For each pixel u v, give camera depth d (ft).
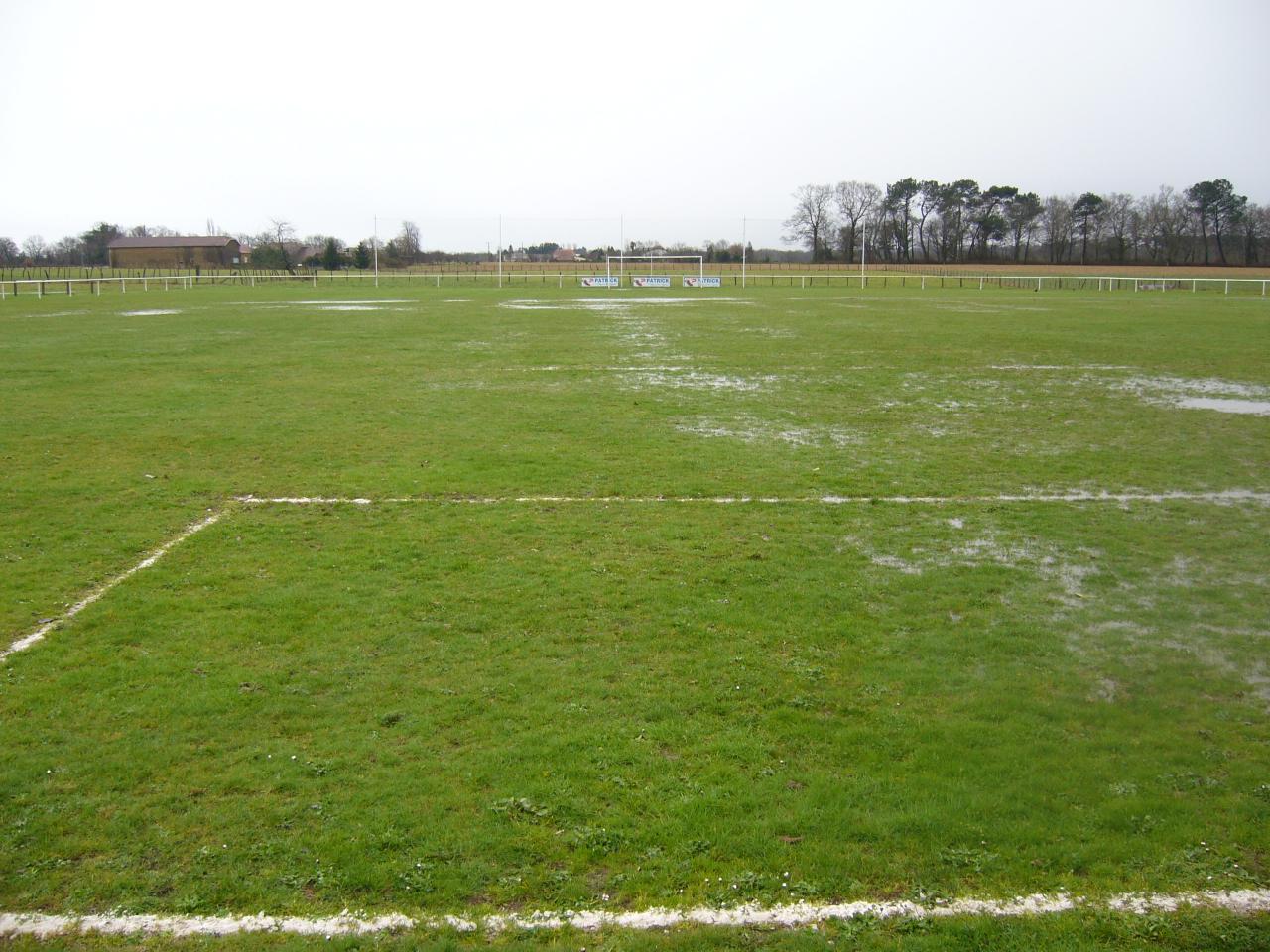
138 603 25.16
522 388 64.23
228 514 33.78
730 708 19.49
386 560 28.60
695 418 53.36
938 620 24.49
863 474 40.42
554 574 27.40
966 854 14.90
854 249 431.02
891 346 92.48
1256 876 14.48
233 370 71.82
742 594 25.98
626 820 15.62
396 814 15.76
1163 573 28.37
